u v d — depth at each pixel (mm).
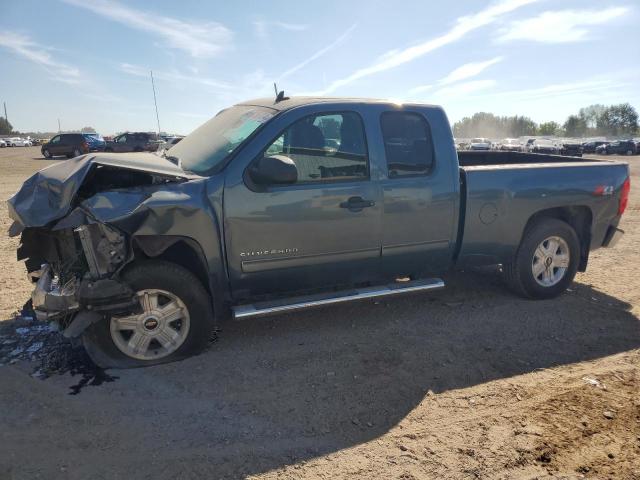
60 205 3445
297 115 4102
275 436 3062
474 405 3428
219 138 4328
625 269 6594
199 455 2873
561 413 3350
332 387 3615
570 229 5273
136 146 34844
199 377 3703
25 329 4422
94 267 3549
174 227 3625
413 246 4582
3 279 5742
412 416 3295
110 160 3680
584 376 3834
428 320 4805
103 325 3691
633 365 4023
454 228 4742
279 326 4629
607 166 5445
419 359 4043
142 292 3719
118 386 3549
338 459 2877
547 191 5055
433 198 4551
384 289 4543
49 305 3545
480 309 5086
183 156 4477
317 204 4098
